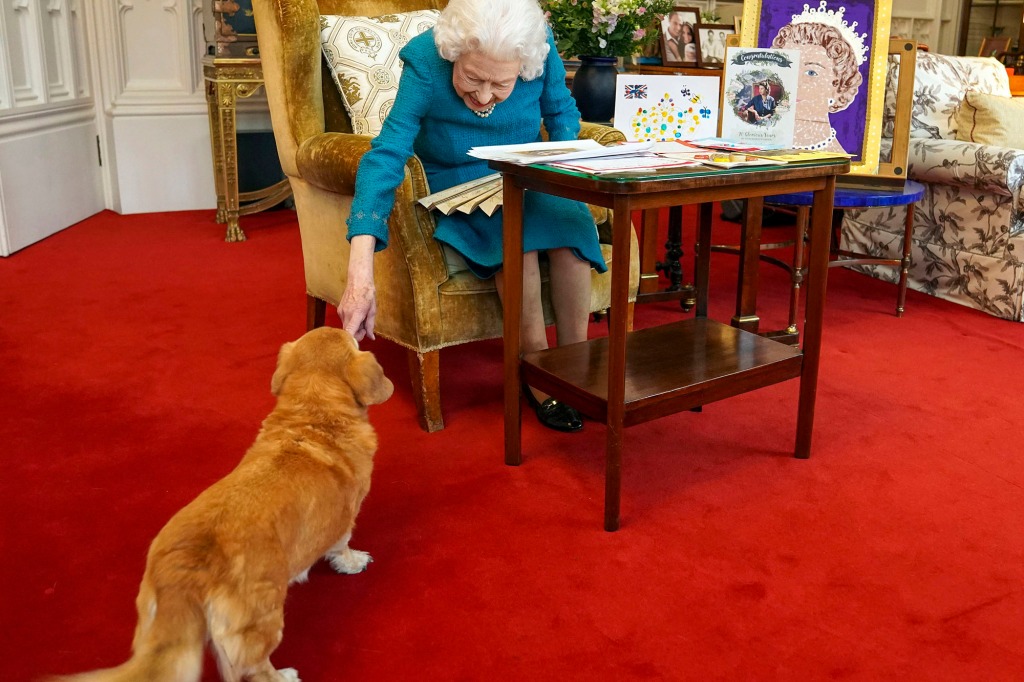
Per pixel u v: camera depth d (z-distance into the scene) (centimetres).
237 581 125
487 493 212
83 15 514
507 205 206
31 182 454
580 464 227
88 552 183
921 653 155
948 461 230
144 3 522
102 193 548
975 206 362
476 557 185
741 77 245
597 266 239
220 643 125
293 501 138
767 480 219
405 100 226
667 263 374
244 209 485
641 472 223
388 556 184
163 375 283
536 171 191
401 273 235
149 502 204
